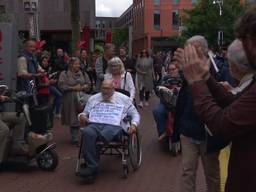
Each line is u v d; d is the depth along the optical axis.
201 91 2.51
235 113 2.37
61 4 30.03
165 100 9.20
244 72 3.01
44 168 7.86
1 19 13.95
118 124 7.41
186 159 5.26
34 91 10.20
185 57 2.56
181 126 5.25
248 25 2.39
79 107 9.87
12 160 7.71
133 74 18.09
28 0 14.25
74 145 10.02
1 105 8.07
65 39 30.56
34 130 7.70
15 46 10.27
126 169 7.50
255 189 2.43
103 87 7.62
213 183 5.24
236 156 2.51
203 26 50.00
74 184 7.13
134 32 101.81
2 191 6.73
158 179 7.46
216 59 5.14
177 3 86.06
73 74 9.97
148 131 11.94
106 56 11.70
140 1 92.31
